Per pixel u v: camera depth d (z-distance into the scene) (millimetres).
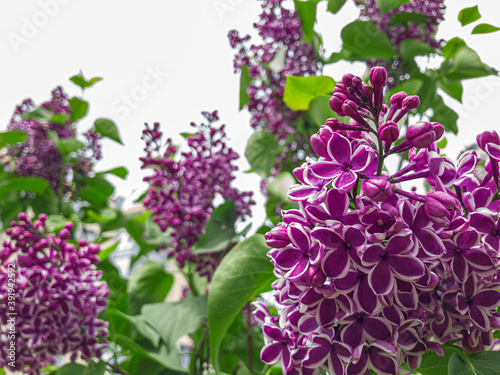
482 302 192
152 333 376
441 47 423
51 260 320
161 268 442
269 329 215
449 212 178
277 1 468
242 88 462
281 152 455
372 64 428
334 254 173
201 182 395
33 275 306
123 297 461
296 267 181
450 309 193
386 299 177
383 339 183
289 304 209
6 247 319
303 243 180
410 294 180
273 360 211
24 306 307
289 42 455
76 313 311
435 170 182
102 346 322
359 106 201
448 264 187
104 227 503
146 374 375
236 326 423
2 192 527
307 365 185
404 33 420
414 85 340
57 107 617
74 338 311
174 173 390
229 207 389
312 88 339
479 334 199
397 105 196
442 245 175
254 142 440
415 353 188
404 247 171
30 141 575
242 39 478
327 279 182
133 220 511
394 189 186
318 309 181
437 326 194
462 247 185
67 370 337
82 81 586
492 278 196
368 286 177
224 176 403
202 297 387
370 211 173
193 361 397
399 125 231
